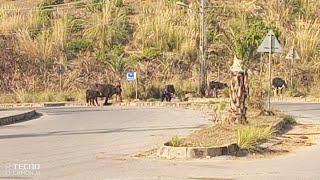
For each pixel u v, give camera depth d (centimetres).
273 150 2523
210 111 5022
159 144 2686
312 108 5209
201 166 2136
